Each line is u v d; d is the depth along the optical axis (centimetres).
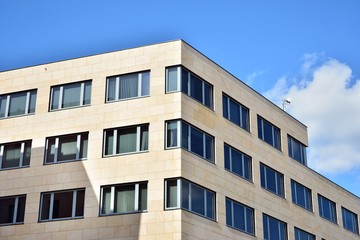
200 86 4275
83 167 4081
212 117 4297
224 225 4134
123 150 4038
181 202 3794
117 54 4291
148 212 3812
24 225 4084
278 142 5159
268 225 4681
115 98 4194
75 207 4012
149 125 4022
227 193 4253
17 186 4206
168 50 4175
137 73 4203
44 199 4116
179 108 3994
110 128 4112
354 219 6288
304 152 5562
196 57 4284
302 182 5366
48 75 4431
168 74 4125
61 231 3978
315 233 5372
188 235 3772
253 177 4616
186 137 3997
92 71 4316
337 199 5981
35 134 4297
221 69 4538
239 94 4697
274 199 4831
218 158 4253
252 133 4753
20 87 4475
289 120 5375
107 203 3944
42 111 4344
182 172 3853
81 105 4262
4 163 4322
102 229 3878
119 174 3972
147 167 3922
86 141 4166
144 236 3772
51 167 4166
